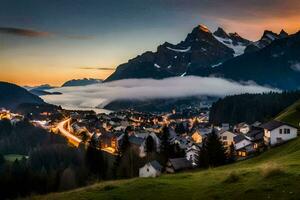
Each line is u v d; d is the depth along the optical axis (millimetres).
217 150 101875
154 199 31391
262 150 112250
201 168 98625
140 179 40438
